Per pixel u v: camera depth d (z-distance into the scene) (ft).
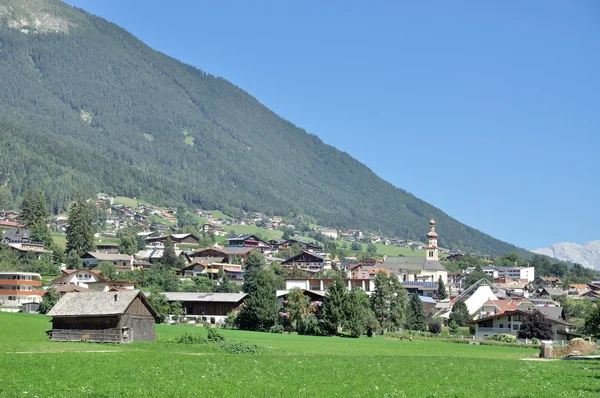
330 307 464.24
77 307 331.16
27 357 234.38
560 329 490.49
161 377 195.00
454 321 590.96
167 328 435.53
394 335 493.36
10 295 590.96
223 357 266.98
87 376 194.80
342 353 319.27
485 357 323.98
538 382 204.95
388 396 171.63
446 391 183.11
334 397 169.78
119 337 319.27
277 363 246.47
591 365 268.00
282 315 495.82
